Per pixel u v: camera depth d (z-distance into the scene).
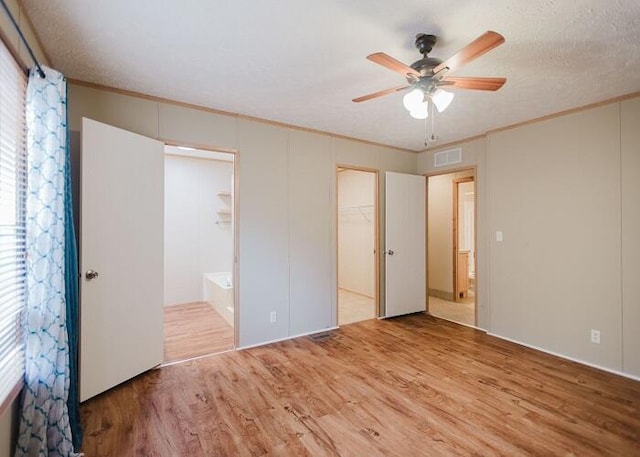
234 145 3.33
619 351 2.84
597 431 2.03
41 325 1.71
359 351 3.32
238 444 1.91
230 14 1.77
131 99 2.81
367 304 5.34
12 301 1.59
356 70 2.41
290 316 3.71
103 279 2.40
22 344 1.67
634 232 2.77
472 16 1.77
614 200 2.88
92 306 2.32
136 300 2.68
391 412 2.23
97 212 2.36
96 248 2.35
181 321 4.38
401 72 1.90
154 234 2.86
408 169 4.79
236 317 3.37
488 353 3.28
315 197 3.89
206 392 2.49
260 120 3.48
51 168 1.79
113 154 2.48
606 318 2.92
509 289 3.65
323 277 3.96
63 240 1.86
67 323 1.98
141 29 1.91
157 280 2.89
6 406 1.44
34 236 1.72
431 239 5.97
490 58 2.19
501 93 2.77
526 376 2.77
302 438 1.96
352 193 6.34
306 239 3.83
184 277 5.43
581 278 3.08
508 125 3.63
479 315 4.04
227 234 5.79
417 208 4.73
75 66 2.35
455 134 4.00
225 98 2.95
